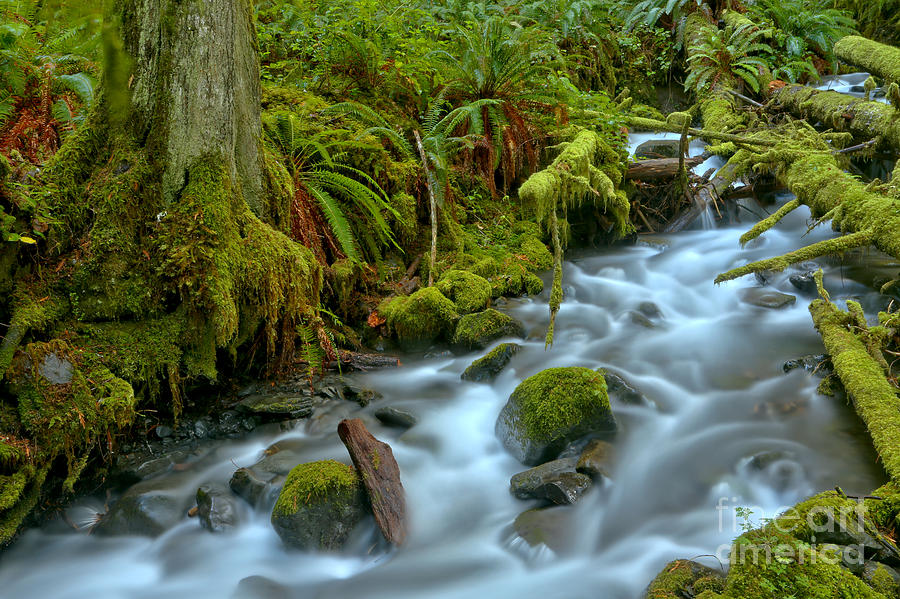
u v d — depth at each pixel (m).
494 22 7.01
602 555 3.15
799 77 10.97
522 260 6.38
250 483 3.61
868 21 12.35
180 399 4.21
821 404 4.09
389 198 5.91
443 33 7.68
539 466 3.70
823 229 6.97
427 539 3.40
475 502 3.64
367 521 3.41
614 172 7.04
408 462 3.94
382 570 3.22
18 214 3.64
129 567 3.36
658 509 3.42
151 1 3.74
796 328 5.18
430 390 4.68
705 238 7.27
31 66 4.66
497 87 6.81
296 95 6.14
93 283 3.83
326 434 4.17
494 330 5.17
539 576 3.08
